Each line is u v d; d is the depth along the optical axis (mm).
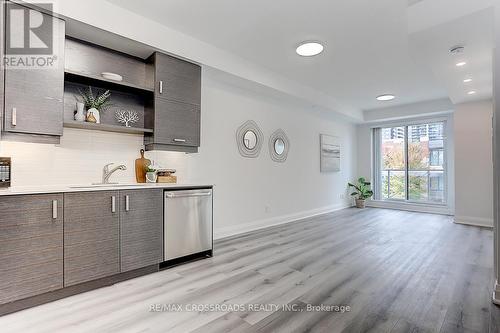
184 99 3088
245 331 1658
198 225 2973
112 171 2754
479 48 2729
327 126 6223
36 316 1818
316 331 1658
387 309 1914
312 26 2781
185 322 1752
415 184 6375
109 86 2762
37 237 1946
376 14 2559
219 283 2355
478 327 1695
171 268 2717
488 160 4754
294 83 4516
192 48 3068
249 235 4090
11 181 2252
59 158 2525
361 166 7148
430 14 2332
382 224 4863
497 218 2029
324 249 3357
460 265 2775
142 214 2521
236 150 4223
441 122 6004
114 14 2482
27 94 2078
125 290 2219
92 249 2207
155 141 2857
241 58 3621
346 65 3818
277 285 2312
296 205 5340
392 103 5953
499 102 2027
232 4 2443
